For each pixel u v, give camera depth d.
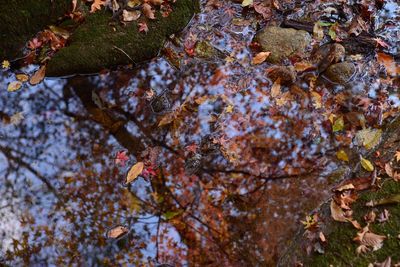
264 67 2.58
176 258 2.28
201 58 2.60
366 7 2.70
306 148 2.44
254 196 2.37
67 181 2.38
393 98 2.52
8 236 2.28
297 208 2.33
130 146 2.43
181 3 2.61
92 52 2.51
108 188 2.37
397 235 2.13
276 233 2.29
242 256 2.28
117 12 2.54
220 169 2.41
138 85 2.54
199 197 2.38
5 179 2.36
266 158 2.43
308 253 2.17
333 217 2.21
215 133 2.46
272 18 2.70
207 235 2.32
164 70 2.58
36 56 2.52
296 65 2.57
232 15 2.70
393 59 2.61
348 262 2.12
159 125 2.47
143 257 2.28
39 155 2.41
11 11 2.43
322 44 2.62
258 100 2.53
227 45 2.64
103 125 2.47
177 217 2.34
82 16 2.53
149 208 2.35
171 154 2.42
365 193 2.23
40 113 2.48
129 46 2.54
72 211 2.33
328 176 2.38
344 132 2.46
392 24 2.70
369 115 2.48
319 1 2.74
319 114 2.50
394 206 2.17
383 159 2.29
